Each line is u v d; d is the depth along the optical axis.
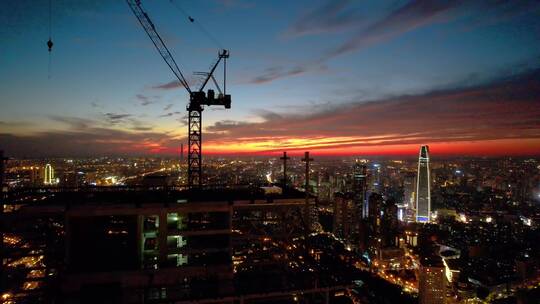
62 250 26.30
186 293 25.50
